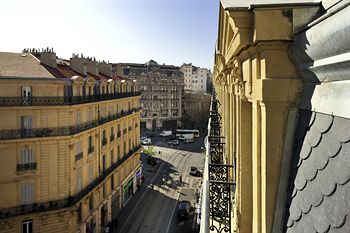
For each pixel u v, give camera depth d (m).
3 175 24.73
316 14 2.77
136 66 100.25
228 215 6.27
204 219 3.78
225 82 9.46
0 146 24.55
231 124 8.02
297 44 2.68
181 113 98.88
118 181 41.47
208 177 6.76
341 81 2.15
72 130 27.34
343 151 2.08
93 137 33.00
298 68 2.83
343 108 2.07
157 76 94.25
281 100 2.92
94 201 33.28
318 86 2.55
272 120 3.00
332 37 2.00
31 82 25.44
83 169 30.30
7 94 24.58
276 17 2.81
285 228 2.85
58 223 27.03
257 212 3.35
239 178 5.57
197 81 144.00
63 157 27.06
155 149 75.44
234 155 6.96
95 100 32.91
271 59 2.94
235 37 3.67
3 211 24.69
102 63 45.78
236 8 3.05
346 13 1.81
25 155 25.69
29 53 32.25
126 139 45.56
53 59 30.34
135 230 36.34
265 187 3.04
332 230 2.04
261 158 3.22
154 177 56.06
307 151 2.61
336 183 2.08
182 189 49.31
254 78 3.42
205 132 95.62
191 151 74.12
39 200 26.16
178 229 36.16
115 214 40.06
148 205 43.66
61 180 27.03
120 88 43.47
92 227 32.75
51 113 26.34
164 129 95.88
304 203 2.51
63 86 26.78
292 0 2.98
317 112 2.55
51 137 26.25
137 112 51.03
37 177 26.03
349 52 1.90
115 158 40.31
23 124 25.42
